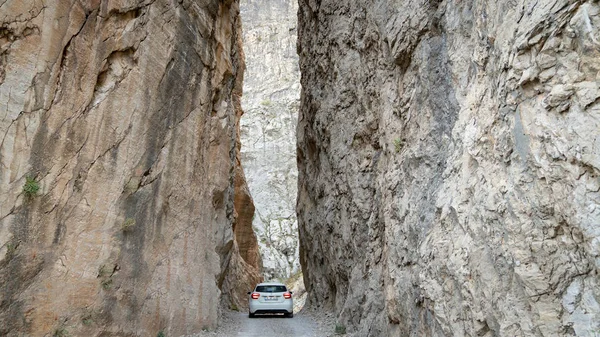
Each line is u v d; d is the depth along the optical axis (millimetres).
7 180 7828
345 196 15891
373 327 11500
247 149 83312
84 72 9500
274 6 95438
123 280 10055
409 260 9008
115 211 10000
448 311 6992
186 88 13211
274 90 89000
